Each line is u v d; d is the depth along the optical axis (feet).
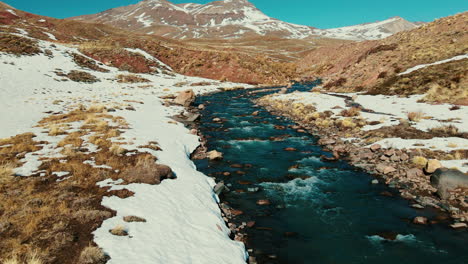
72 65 172.55
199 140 72.43
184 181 42.98
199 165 56.18
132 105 106.42
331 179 49.57
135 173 40.27
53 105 92.68
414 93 96.89
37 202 30.50
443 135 58.34
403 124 68.54
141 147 54.54
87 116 76.38
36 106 88.07
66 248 23.65
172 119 92.73
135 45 259.39
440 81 92.73
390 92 108.06
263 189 45.96
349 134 72.49
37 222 26.81
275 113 109.19
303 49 571.69
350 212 38.50
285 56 474.90
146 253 24.52
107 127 67.26
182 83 197.16
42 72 142.82
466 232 32.40
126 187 37.01
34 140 53.26
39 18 371.97
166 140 63.87
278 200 42.27
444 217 35.58
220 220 34.06
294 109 107.55
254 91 183.62
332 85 159.02
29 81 124.88
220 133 81.05
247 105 130.52
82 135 59.67
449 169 41.75
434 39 132.87
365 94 118.42
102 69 190.08
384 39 200.23
